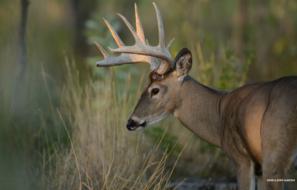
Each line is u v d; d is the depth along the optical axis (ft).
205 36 106.52
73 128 80.02
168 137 81.76
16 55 88.33
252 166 66.59
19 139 79.71
